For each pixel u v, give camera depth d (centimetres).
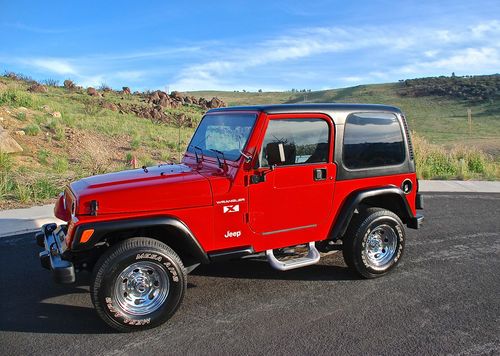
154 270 438
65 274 427
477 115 8350
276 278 570
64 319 467
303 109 493
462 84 11769
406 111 9594
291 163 491
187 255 483
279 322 457
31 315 476
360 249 544
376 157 549
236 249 479
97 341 424
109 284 416
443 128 6719
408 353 401
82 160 1417
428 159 1603
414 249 687
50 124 1689
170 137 2200
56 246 475
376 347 410
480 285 549
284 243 506
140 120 2906
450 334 432
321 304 497
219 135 523
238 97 16412
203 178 459
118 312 423
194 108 4759
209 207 456
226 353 401
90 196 417
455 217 891
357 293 525
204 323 456
